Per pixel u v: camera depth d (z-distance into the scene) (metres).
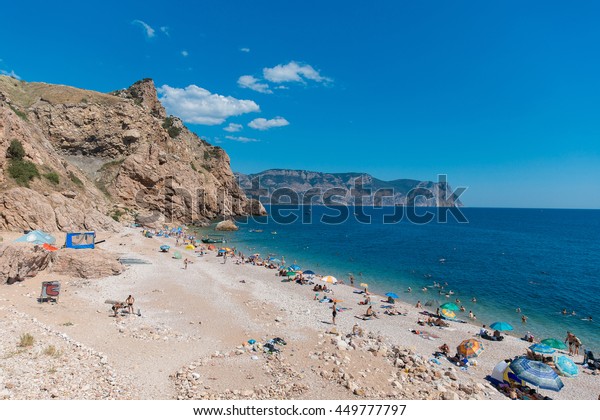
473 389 18.42
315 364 20.09
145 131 101.44
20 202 42.81
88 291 30.86
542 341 26.55
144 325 24.31
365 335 26.66
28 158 52.25
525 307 39.62
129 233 64.69
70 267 34.81
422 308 37.22
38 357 15.86
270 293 37.91
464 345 23.30
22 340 16.97
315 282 45.06
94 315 24.86
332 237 101.31
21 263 29.86
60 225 47.09
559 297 44.06
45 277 32.31
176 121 138.38
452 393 17.48
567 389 20.97
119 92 132.88
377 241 95.25
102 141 92.19
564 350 27.45
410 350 23.53
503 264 65.81
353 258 67.50
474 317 34.78
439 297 42.72
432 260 67.75
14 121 52.28
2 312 21.48
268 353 21.23
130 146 96.25
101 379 15.24
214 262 53.12
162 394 15.38
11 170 47.09
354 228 133.88
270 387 16.86
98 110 92.69
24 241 32.03
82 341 19.91
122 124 96.00
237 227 107.62
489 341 28.05
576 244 103.56
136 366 17.86
